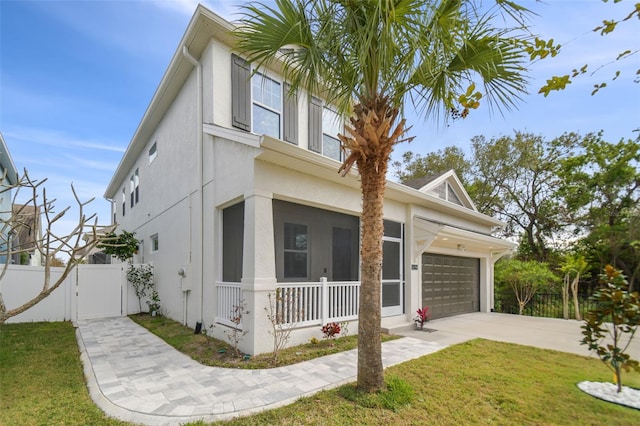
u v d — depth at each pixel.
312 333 6.67
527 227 19.12
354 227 8.55
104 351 6.13
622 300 3.63
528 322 9.95
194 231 8.27
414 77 4.19
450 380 4.67
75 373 4.96
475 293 12.83
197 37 7.56
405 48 3.96
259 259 5.86
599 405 3.92
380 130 4.02
